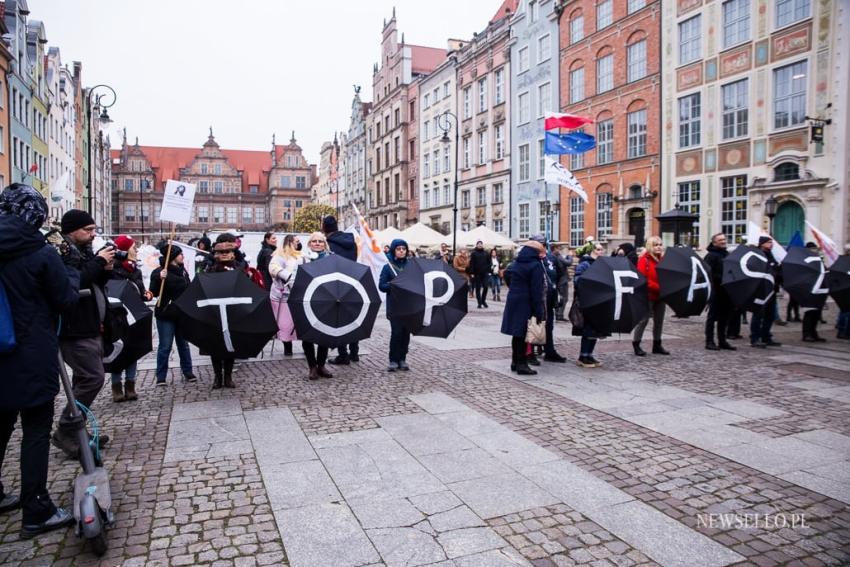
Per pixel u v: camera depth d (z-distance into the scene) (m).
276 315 8.90
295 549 3.50
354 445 5.33
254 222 100.75
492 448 5.25
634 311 8.55
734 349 10.53
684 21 24.41
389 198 60.19
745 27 21.64
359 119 71.69
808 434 5.65
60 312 3.80
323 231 9.48
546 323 9.38
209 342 6.75
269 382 7.93
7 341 3.45
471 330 13.47
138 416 6.27
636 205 27.02
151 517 3.93
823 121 18.78
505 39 38.28
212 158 98.94
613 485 4.45
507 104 38.31
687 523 3.85
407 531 3.72
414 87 53.59
